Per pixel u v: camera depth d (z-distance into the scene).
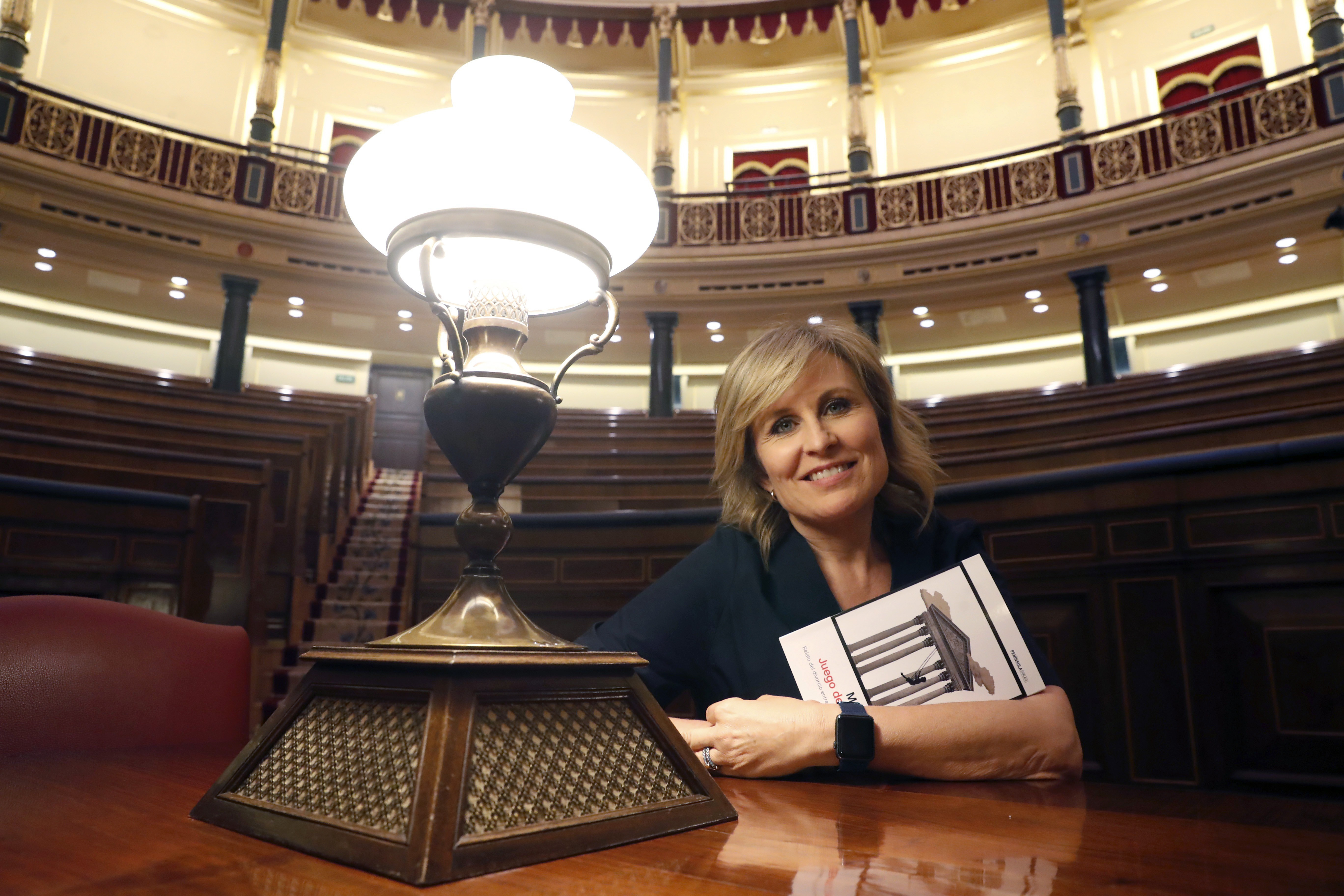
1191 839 0.38
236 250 7.37
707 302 8.11
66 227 6.83
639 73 9.65
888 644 0.65
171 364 8.70
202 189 7.34
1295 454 1.27
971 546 0.79
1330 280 7.74
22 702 0.68
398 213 0.46
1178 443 2.73
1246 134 6.73
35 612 0.71
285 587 3.59
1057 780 0.58
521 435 0.45
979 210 7.68
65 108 6.87
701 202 8.49
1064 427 4.14
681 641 0.76
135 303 8.32
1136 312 8.45
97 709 0.71
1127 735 1.42
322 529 4.05
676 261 8.05
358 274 7.64
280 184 7.59
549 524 2.08
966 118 9.03
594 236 0.46
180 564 2.28
